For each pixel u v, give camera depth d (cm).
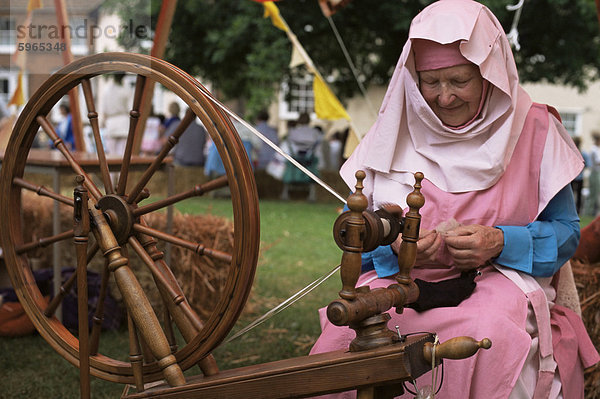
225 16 1227
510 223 205
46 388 287
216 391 172
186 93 180
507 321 180
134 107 192
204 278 396
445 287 191
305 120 1236
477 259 193
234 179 174
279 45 1130
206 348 182
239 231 175
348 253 156
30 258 428
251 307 418
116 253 185
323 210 1031
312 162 1234
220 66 1296
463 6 195
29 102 205
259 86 1261
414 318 186
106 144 812
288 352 342
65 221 421
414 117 207
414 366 151
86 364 182
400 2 1108
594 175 1290
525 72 1246
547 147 207
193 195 187
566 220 213
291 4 1122
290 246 668
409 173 209
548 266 203
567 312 215
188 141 1187
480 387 179
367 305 158
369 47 1271
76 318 356
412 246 175
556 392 195
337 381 156
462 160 203
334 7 448
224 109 182
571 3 1126
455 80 195
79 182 179
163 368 182
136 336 189
